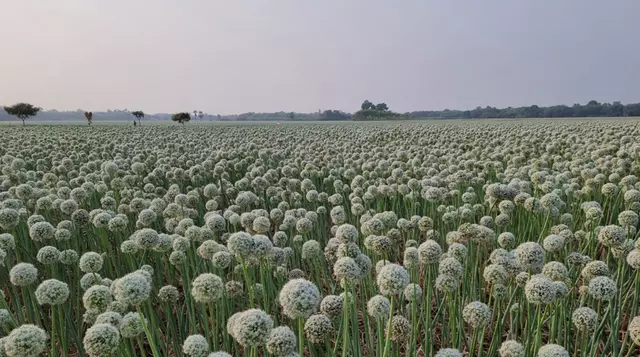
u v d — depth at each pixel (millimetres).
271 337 2736
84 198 7559
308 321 3328
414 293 3586
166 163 13383
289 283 2904
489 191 5977
